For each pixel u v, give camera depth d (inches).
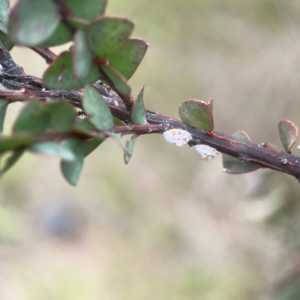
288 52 31.9
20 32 13.0
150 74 39.9
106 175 49.1
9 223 49.4
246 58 34.4
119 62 13.8
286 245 21.3
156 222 43.6
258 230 28.6
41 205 52.2
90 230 49.1
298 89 31.5
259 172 20.9
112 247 46.1
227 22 34.5
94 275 44.3
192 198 42.0
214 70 36.4
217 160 38.8
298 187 20.3
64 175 13.3
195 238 39.1
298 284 19.5
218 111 36.5
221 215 37.8
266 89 33.1
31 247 49.1
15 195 53.2
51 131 13.1
